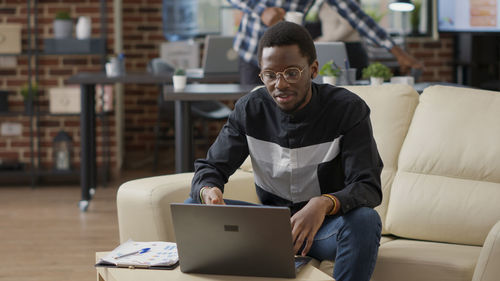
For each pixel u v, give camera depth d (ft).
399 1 13.47
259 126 6.71
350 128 6.40
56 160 18.43
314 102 6.42
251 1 12.37
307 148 6.55
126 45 23.13
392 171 7.97
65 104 17.92
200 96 11.17
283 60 5.78
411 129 8.08
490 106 7.75
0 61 18.97
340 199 5.86
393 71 19.40
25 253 11.70
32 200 16.42
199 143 22.89
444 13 19.10
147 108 23.15
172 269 5.66
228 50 16.01
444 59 23.32
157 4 23.12
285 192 6.79
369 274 5.92
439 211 7.42
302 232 5.64
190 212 5.34
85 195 15.12
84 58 19.02
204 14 23.12
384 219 7.80
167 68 17.72
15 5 18.85
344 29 13.39
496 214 7.18
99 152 19.39
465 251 6.83
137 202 7.57
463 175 7.56
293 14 11.84
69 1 18.94
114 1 19.04
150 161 22.39
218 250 5.41
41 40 18.92
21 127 19.17
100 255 6.10
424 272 6.41
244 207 5.18
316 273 5.45
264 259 5.32
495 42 21.31
